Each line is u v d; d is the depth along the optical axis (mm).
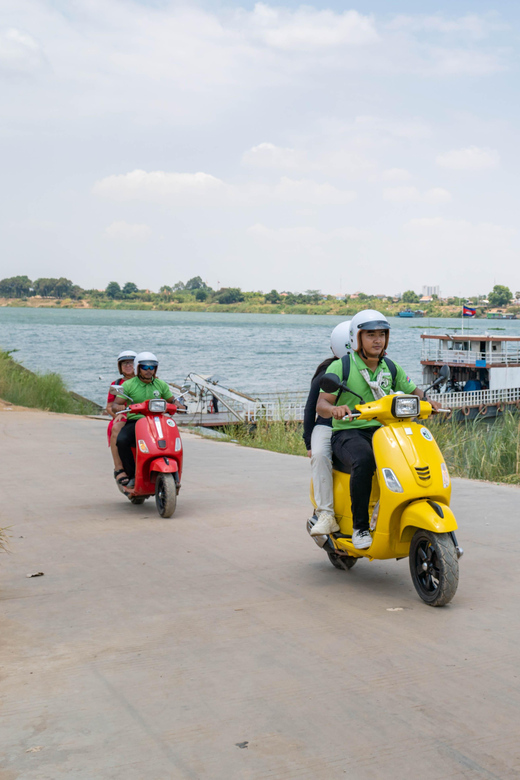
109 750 2879
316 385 5195
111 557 5828
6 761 2803
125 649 3893
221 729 3035
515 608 4527
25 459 11219
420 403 4676
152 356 7875
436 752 2854
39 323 178625
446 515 4441
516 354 46562
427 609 4535
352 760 2799
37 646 3945
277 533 6641
